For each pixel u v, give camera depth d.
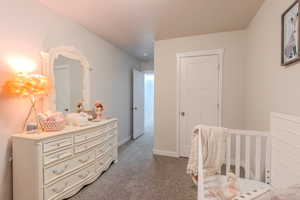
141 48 3.91
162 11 2.15
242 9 2.09
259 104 2.07
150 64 5.30
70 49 2.37
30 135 1.60
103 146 2.44
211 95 2.95
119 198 1.84
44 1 1.91
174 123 3.20
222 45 2.84
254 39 2.28
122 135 4.10
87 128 2.05
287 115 1.30
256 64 2.19
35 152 1.50
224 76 2.85
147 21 2.43
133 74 4.54
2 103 1.59
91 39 2.87
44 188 1.54
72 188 1.84
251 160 2.21
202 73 2.99
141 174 2.41
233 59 2.79
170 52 3.18
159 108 3.29
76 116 2.14
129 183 2.16
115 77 3.74
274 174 1.49
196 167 1.62
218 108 2.91
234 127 2.82
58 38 2.19
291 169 1.23
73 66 2.47
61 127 1.83
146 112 7.03
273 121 1.53
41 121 1.75
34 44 1.88
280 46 1.52
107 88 3.40
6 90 1.62
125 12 2.17
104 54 3.28
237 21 2.44
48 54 2.02
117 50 3.81
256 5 1.99
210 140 1.60
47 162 1.57
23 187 1.56
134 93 4.57
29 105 1.83
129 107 4.52
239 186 1.44
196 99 3.05
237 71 2.77
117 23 2.51
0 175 1.57
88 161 2.10
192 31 2.80
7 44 1.62
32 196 1.53
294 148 1.20
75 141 1.89
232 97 2.81
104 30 2.80
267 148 1.59
